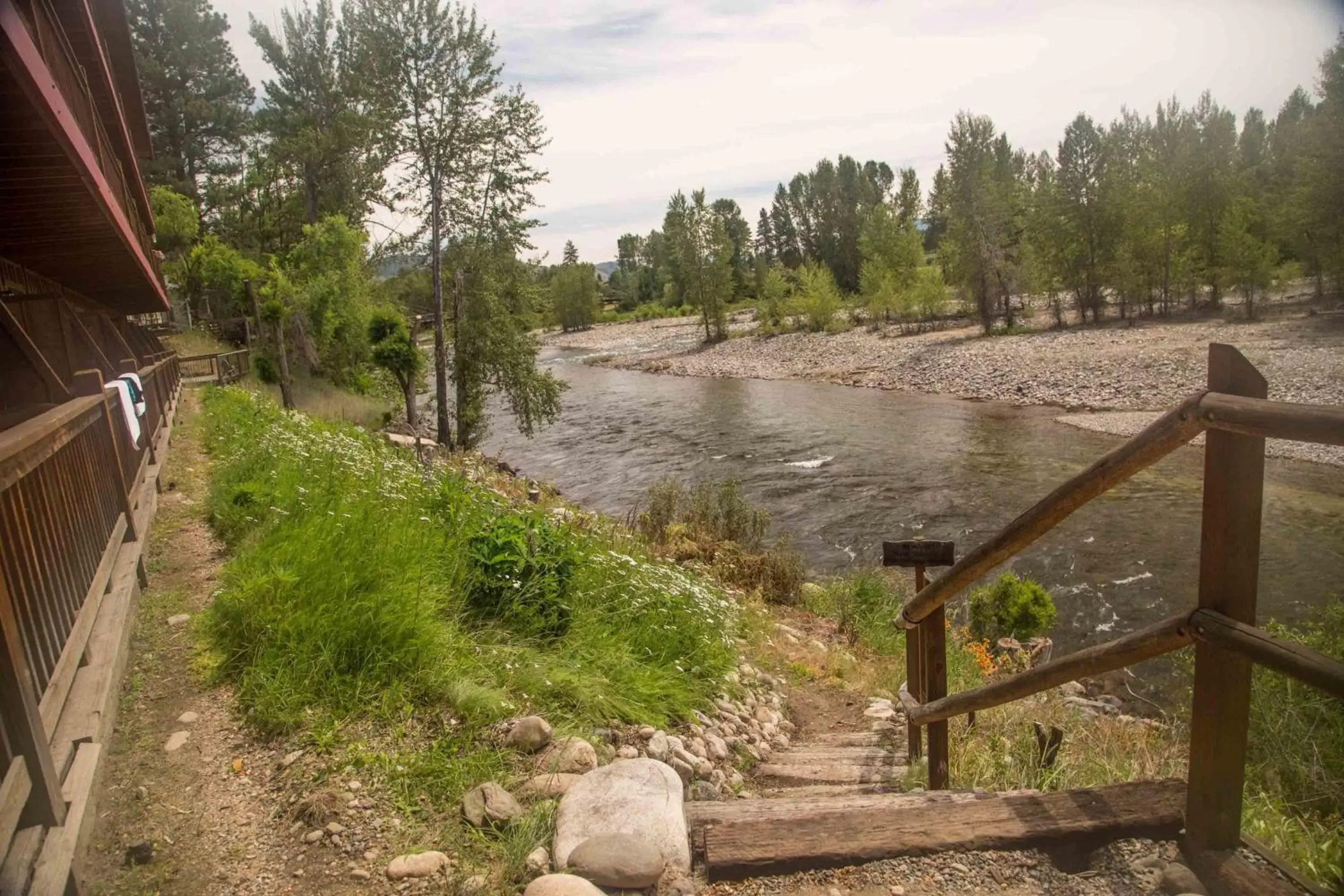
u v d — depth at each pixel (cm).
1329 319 3347
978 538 1520
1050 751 411
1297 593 1155
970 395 3131
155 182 4038
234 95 4438
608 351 6656
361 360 3177
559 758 358
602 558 654
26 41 370
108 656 390
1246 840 221
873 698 691
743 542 1321
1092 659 240
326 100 3881
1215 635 196
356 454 909
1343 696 155
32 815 258
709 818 294
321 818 311
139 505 686
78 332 1021
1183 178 4109
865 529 1614
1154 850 234
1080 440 2256
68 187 620
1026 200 5188
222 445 1122
